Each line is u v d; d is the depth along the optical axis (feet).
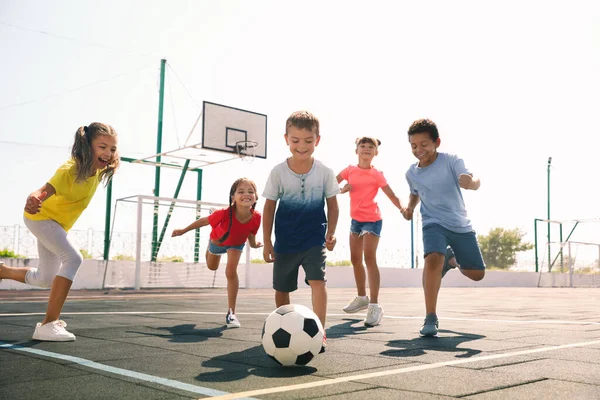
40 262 11.52
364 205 15.56
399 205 15.53
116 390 6.40
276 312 8.30
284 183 10.49
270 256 10.77
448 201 12.56
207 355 9.12
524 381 7.00
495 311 21.17
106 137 10.78
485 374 7.45
